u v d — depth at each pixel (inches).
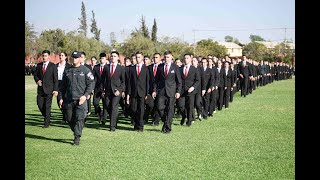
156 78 423.5
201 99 509.0
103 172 251.8
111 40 2625.5
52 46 2295.8
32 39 2317.9
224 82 624.7
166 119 408.2
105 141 359.9
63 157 292.7
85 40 2278.5
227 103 660.7
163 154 303.9
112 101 425.4
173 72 412.8
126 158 290.2
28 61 2347.4
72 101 336.8
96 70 484.7
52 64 440.5
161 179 236.5
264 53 3366.1
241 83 887.1
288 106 682.8
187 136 387.5
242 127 447.2
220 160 285.3
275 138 375.2
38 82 438.0
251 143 349.7
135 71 423.8
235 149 323.6
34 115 553.9
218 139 370.0
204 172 252.4
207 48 3100.4
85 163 274.7
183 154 304.0
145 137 382.6
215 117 543.5
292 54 3139.8
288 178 240.5
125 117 549.6
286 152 313.4
